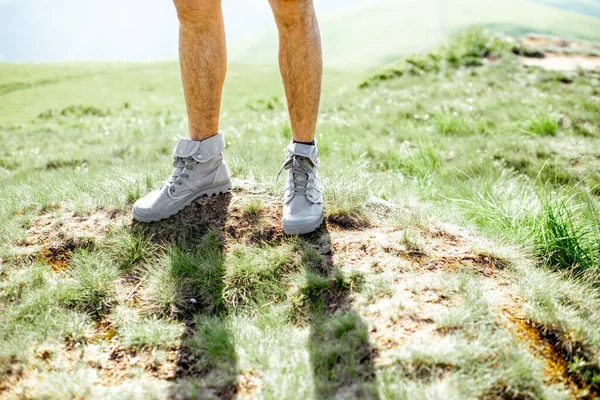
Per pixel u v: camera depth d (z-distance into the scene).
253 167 2.84
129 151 5.71
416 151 4.58
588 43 11.32
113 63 29.45
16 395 1.39
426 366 1.42
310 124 2.03
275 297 1.84
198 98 2.04
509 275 1.94
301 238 2.10
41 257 2.09
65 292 1.83
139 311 1.80
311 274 1.86
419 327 1.57
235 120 7.94
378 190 2.81
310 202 2.10
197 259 2.02
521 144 4.81
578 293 1.87
